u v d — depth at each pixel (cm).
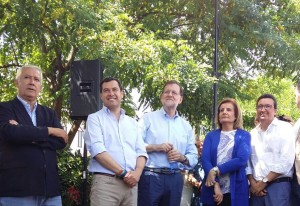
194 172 544
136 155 434
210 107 941
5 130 369
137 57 786
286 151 446
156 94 842
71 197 590
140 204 454
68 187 600
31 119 392
